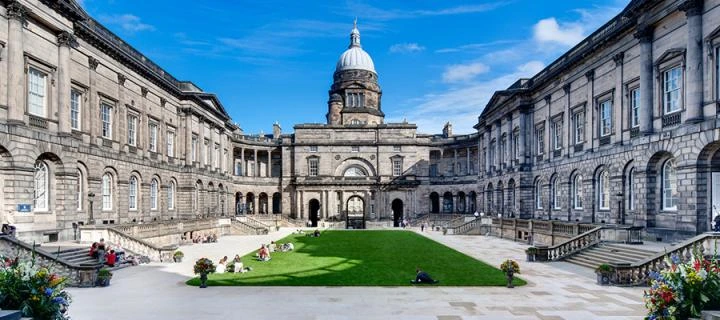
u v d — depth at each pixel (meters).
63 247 29.30
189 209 56.88
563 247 31.72
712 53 27.23
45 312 11.68
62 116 32.91
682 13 29.59
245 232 61.66
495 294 20.33
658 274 12.82
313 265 29.62
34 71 31.19
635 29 34.72
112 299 19.30
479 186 73.31
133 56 46.47
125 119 43.78
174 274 26.28
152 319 15.99
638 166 33.34
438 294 20.36
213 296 19.94
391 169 85.56
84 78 37.44
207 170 64.00
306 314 16.78
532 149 54.03
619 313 16.94
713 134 26.67
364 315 16.66
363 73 94.75
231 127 76.50
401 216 86.94
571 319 16.12
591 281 23.48
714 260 12.67
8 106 28.38
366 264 30.09
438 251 38.50
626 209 35.69
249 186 84.12
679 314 11.78
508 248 41.22
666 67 31.09
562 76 46.88
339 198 84.81
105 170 39.97
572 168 44.31
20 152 28.75
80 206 36.69
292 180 86.00
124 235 32.44
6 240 22.88
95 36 37.94
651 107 32.50
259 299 19.31
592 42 40.38
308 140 85.94
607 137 38.59
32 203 29.70
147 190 47.69
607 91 38.41
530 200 53.84
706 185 27.92
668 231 30.06
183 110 57.19
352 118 91.69
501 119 62.34
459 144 84.38
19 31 28.78
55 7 32.25
